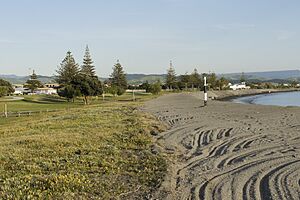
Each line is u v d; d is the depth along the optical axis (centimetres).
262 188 815
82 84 6962
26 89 12356
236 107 3847
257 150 1279
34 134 1922
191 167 1059
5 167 1076
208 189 821
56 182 855
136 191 810
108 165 1052
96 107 4747
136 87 13525
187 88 13875
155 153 1262
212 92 12188
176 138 1633
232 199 743
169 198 760
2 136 2003
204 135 1689
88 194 785
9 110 4956
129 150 1326
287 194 765
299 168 992
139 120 2412
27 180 897
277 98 9356
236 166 1042
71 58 9012
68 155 1235
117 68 10719
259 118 2400
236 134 1675
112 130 1895
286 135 1595
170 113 3117
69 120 2695
